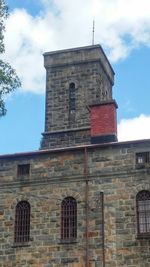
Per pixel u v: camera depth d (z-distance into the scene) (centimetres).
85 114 3912
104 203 2927
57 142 3856
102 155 3034
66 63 4138
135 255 2775
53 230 2958
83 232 2897
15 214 3064
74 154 3091
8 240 3008
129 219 2855
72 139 3831
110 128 3259
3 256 2981
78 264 2842
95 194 2961
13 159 3194
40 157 3150
